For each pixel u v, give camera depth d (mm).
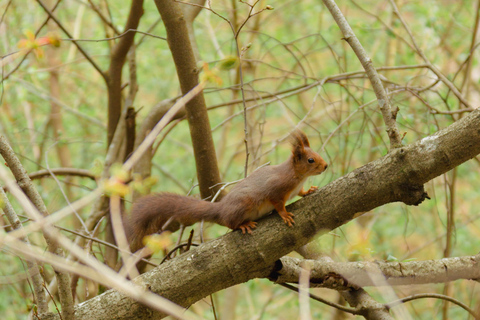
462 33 16516
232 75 15883
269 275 6883
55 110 15930
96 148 16391
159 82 17156
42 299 6160
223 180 12945
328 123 17531
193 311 15172
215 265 6273
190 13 10281
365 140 15961
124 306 6223
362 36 15758
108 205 9664
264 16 19531
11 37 14867
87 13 17938
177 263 6359
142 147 4859
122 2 15602
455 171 11500
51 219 4215
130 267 4922
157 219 7406
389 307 6965
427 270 6922
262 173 6984
